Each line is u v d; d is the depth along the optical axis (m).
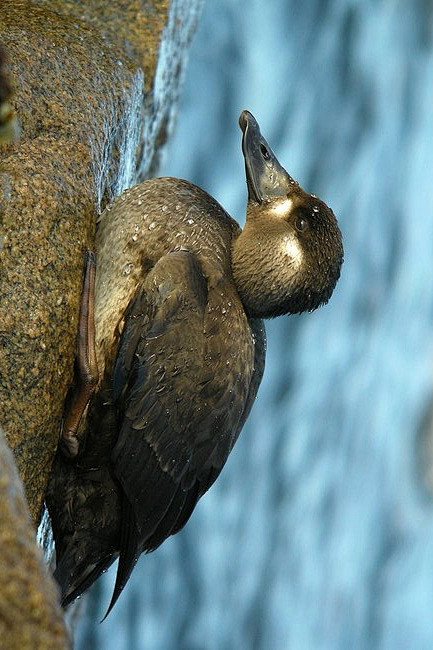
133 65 9.10
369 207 22.33
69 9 9.45
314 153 21.81
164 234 8.02
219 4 20.98
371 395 22.25
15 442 7.06
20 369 7.03
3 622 4.92
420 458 22.86
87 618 16.80
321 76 21.92
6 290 7.00
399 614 22.41
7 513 5.13
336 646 21.81
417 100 22.70
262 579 20.88
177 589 19.62
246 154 8.96
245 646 20.42
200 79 20.70
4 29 8.20
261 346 8.86
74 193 7.51
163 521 8.08
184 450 7.93
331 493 21.78
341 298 22.05
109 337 7.74
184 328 7.75
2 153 7.32
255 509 20.88
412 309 22.83
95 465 7.80
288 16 21.64
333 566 21.69
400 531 22.62
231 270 8.39
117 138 8.70
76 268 7.44
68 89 8.09
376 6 22.36
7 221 7.06
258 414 21.19
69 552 7.93
